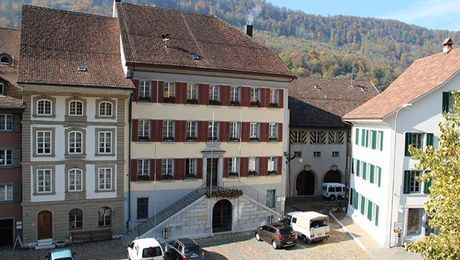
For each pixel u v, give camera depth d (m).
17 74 33.03
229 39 40.06
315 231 32.53
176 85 35.00
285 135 39.69
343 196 47.19
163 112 34.62
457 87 32.41
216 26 41.09
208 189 35.50
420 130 32.50
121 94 32.66
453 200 15.40
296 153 47.47
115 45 36.31
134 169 33.97
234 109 37.25
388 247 32.16
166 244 30.83
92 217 33.06
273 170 39.47
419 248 16.20
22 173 30.78
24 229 31.05
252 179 38.47
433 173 16.84
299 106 48.41
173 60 34.53
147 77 33.88
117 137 33.19
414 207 32.72
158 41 36.16
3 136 30.66
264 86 38.34
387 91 38.78
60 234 32.16
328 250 31.31
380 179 33.84
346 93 52.75
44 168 31.36
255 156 38.47
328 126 47.47
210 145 36.53
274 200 39.88
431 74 34.84
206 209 34.38
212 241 33.31
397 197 32.38
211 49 37.81
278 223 33.25
